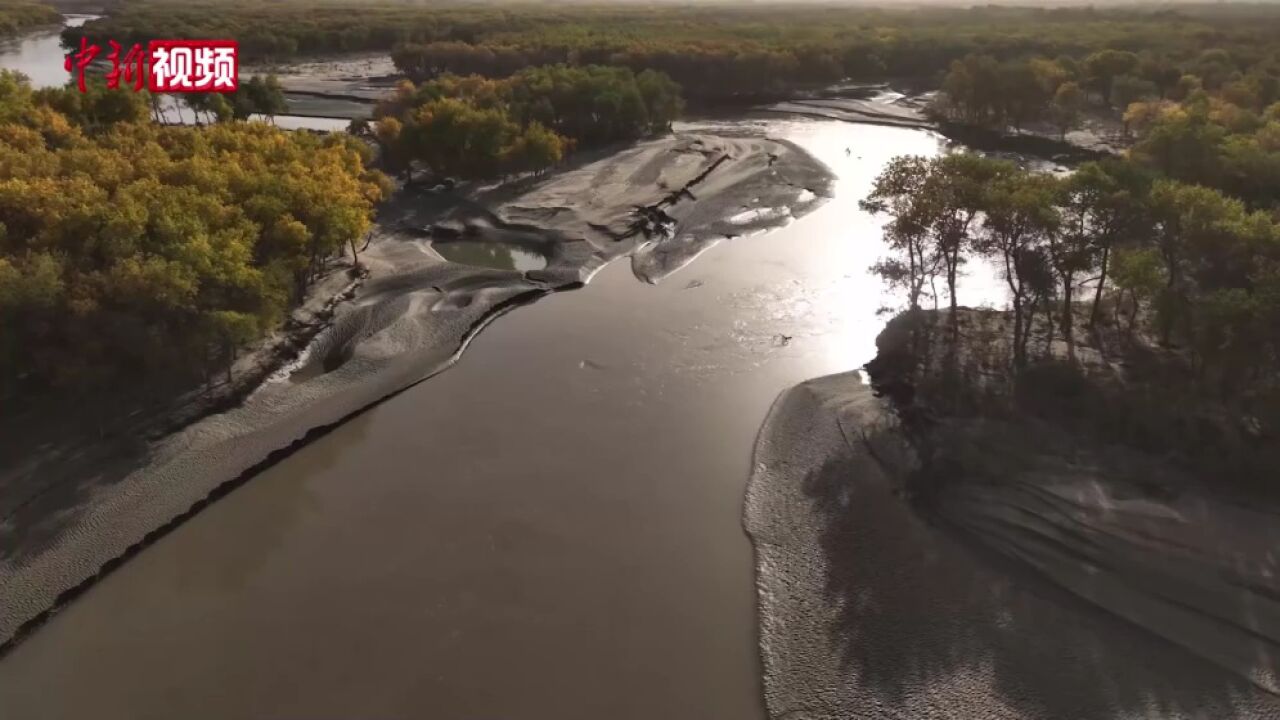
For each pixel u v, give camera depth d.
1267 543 33.81
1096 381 44.47
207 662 32.12
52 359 42.84
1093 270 52.06
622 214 80.69
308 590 35.69
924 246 60.50
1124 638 31.14
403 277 65.31
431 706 30.16
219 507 40.97
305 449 45.66
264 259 56.97
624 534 38.72
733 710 29.88
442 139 85.81
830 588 34.62
